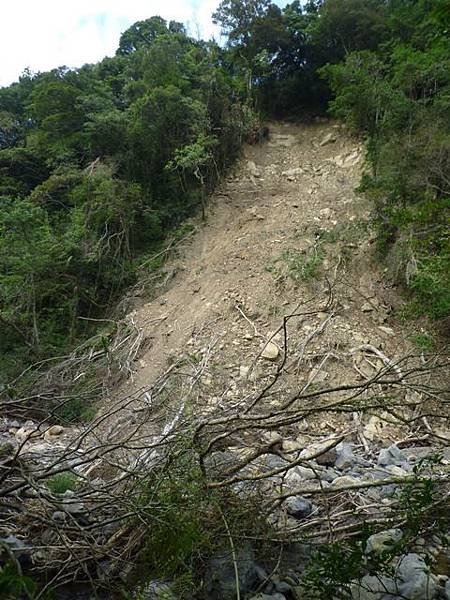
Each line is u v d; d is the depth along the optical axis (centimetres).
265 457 397
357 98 1262
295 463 257
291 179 1556
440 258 750
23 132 2111
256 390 727
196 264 1220
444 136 914
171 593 221
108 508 272
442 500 252
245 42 2030
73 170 1424
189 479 253
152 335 991
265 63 1931
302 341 813
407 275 848
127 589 227
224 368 798
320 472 417
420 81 1176
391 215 894
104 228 1298
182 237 1351
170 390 691
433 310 758
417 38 1430
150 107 1420
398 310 857
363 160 1467
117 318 1143
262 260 1099
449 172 888
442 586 245
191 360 820
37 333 1032
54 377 763
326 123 1925
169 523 224
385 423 614
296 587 243
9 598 171
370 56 1411
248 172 1617
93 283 1231
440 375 669
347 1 1812
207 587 239
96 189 1290
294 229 1198
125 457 368
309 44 1969
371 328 834
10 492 251
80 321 1188
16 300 1137
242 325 912
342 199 1327
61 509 230
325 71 1472
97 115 1459
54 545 244
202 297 1058
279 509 302
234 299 991
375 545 258
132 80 1816
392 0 1883
